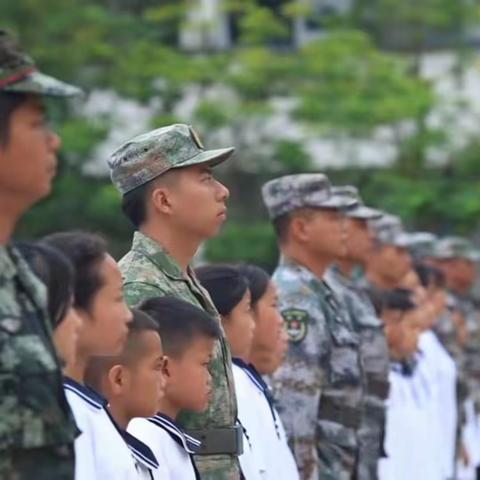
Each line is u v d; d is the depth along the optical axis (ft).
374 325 86.69
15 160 41.57
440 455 111.75
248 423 67.31
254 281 71.92
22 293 41.55
